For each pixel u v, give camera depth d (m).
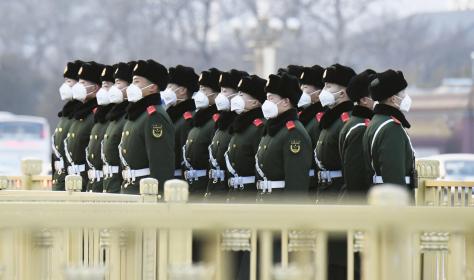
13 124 92.75
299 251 17.28
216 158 28.70
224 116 28.72
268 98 26.31
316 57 124.88
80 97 31.30
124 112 29.30
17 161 91.44
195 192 29.48
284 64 123.44
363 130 25.34
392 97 24.52
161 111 28.02
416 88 117.38
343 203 25.66
